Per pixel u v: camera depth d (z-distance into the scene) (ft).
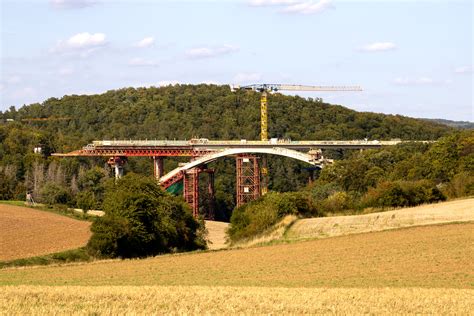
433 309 193.67
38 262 364.99
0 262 358.02
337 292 225.97
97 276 303.27
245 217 496.64
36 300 205.16
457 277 267.39
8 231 481.05
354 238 383.24
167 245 454.40
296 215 483.51
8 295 214.48
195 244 500.33
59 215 592.19
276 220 471.62
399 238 364.79
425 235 365.81
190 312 185.98
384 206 507.30
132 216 418.92
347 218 457.27
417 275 274.98
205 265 329.31
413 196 510.58
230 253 369.09
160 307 194.59
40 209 627.87
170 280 285.43
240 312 187.21
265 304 199.11
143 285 265.54
